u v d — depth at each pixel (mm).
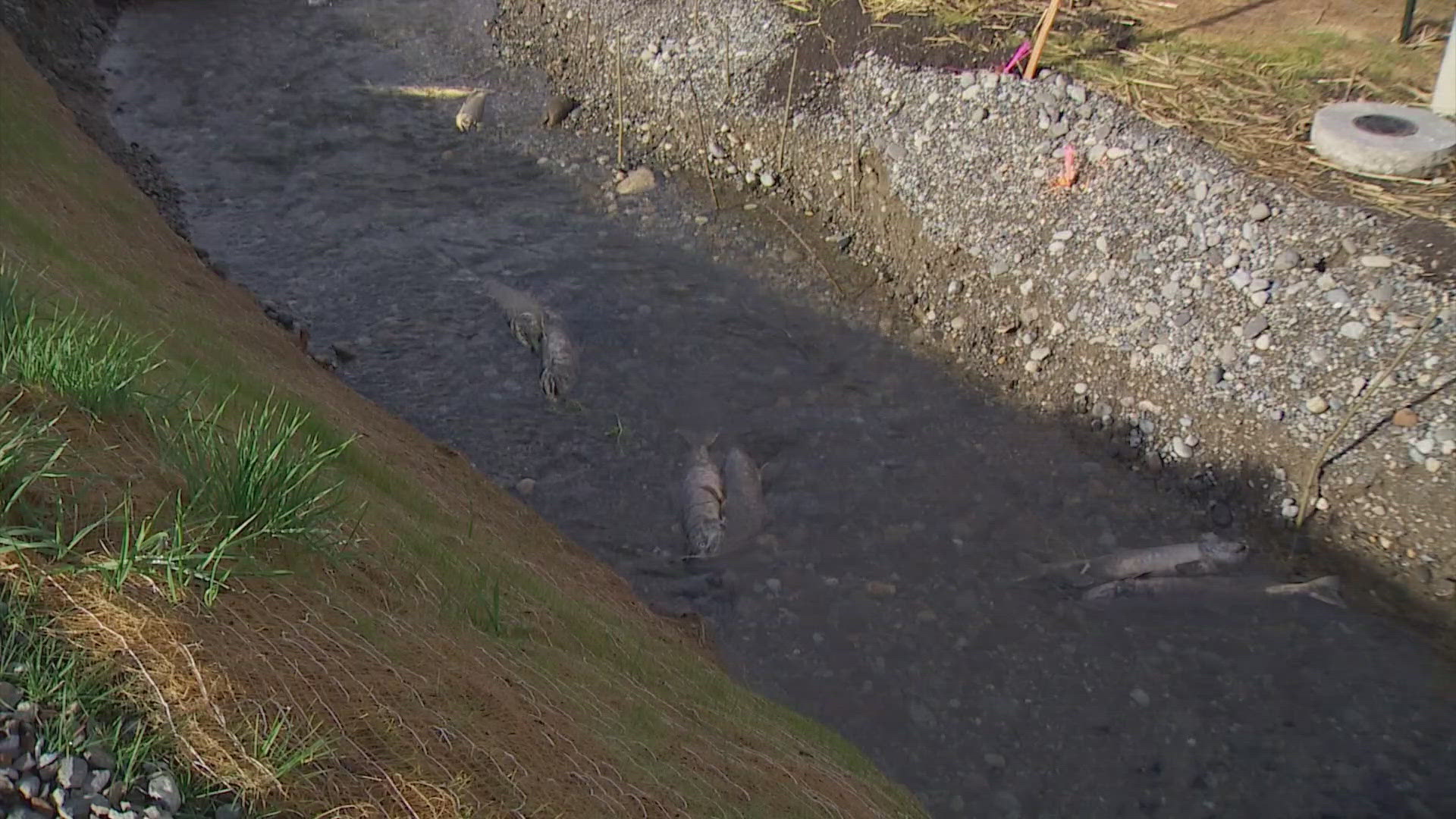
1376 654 7402
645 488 8688
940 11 12914
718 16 13633
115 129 12969
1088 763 6742
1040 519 8461
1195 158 10047
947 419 9375
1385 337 8555
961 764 6691
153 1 16141
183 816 3289
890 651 7406
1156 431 8906
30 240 7703
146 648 3602
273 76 14414
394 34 15562
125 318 6906
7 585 3633
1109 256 9695
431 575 5328
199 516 4297
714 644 7352
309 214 11758
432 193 12180
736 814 4551
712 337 10211
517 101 13938
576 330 10219
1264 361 8789
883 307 10547
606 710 4910
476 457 8828
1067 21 12492
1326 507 8211
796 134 12102
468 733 3994
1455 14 11539
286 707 3654
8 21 13344
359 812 3479
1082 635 7559
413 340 10062
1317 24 12195
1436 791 6574
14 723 3305
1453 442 8023
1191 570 7898
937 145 11141
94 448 4457
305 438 6434
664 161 12680
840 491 8672
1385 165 9719
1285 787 6613
